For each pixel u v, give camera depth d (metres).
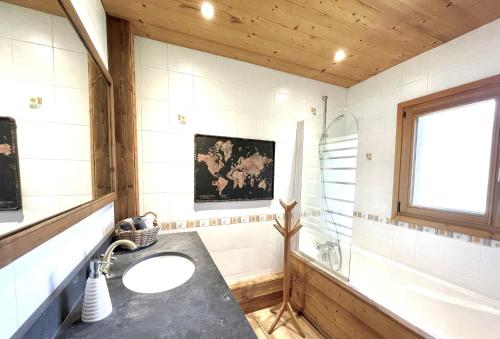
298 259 1.92
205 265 1.01
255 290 1.95
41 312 0.53
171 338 0.56
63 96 0.70
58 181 0.66
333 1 1.20
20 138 0.50
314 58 1.84
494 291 1.32
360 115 2.26
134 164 1.42
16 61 0.49
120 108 1.37
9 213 0.43
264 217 2.05
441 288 1.50
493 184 1.34
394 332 1.14
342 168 1.73
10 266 0.44
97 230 1.02
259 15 1.33
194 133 1.74
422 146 1.76
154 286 1.04
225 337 0.57
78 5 0.82
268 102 2.03
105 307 0.65
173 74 1.66
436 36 1.51
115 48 1.35
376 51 1.71
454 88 1.51
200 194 1.76
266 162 2.03
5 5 0.46
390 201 1.93
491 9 1.24
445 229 1.54
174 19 1.37
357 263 2.06
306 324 1.76
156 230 1.34
